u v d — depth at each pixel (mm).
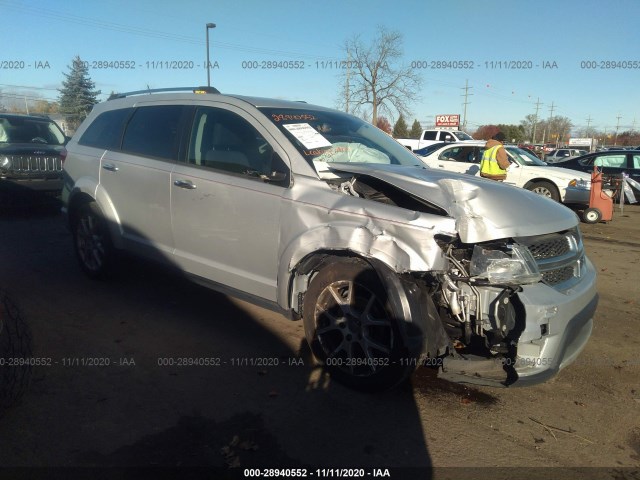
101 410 3201
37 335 4180
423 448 2969
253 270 3938
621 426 3279
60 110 31297
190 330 4398
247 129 4098
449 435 3102
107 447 2854
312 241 3490
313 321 3582
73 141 5668
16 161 8648
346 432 3086
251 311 4855
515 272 3043
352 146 4246
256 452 2865
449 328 3318
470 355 3307
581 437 3145
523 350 3215
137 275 5707
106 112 5461
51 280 5508
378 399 3451
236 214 3955
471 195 3256
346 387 3541
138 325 4461
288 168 3758
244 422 3137
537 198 3615
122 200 4926
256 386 3547
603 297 5777
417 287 3188
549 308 3121
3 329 2939
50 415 3127
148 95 5062
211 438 2971
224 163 4129
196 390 3473
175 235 4457
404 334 3096
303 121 4230
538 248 3291
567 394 3643
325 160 3865
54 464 2701
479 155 13516
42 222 8586
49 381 3508
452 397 3527
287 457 2840
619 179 13367
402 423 3197
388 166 3857
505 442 3062
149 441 2920
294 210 3619
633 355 4289
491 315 3107
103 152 5188
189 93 4691
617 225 10945
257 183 3867
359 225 3305
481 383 3223
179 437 2965
